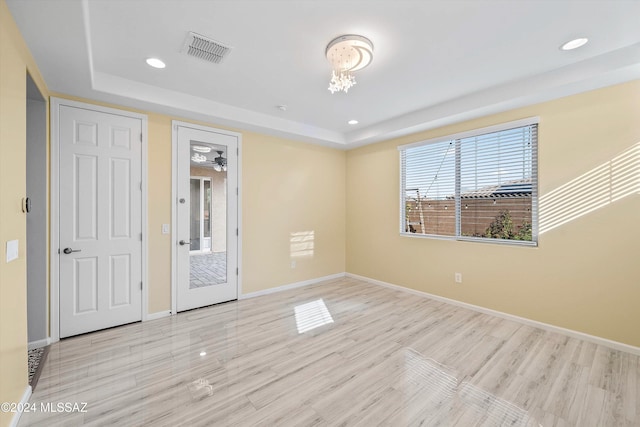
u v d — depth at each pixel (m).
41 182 2.58
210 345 2.62
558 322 2.86
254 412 1.76
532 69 2.58
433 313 3.41
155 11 1.81
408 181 4.31
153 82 2.85
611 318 2.56
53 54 2.04
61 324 2.70
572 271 2.78
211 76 2.72
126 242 3.05
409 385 2.03
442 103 3.38
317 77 2.74
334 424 1.66
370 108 3.56
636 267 2.45
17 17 1.62
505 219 3.28
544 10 1.81
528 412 1.76
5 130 1.53
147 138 3.17
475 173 3.51
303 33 2.05
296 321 3.18
